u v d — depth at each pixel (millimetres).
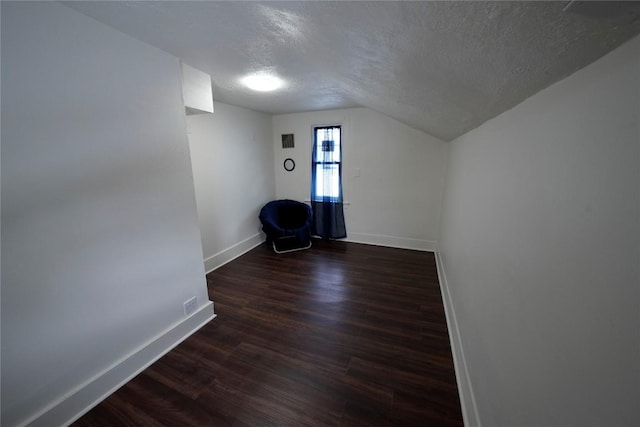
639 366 389
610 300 449
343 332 1932
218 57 1628
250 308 2246
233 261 3277
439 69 921
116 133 1371
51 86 1123
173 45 1473
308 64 1708
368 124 3541
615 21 383
